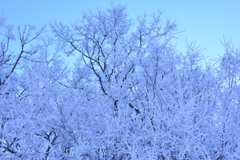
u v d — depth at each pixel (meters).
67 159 4.20
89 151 4.71
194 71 5.49
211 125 3.92
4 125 4.10
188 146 3.44
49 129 4.86
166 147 4.15
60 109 4.72
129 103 5.65
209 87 5.19
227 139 3.77
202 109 4.47
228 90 4.84
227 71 5.20
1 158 3.51
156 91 5.09
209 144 4.02
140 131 4.66
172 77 5.33
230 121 4.03
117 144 4.60
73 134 4.62
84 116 5.51
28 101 5.15
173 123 3.81
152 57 5.18
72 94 5.34
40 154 3.65
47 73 5.15
